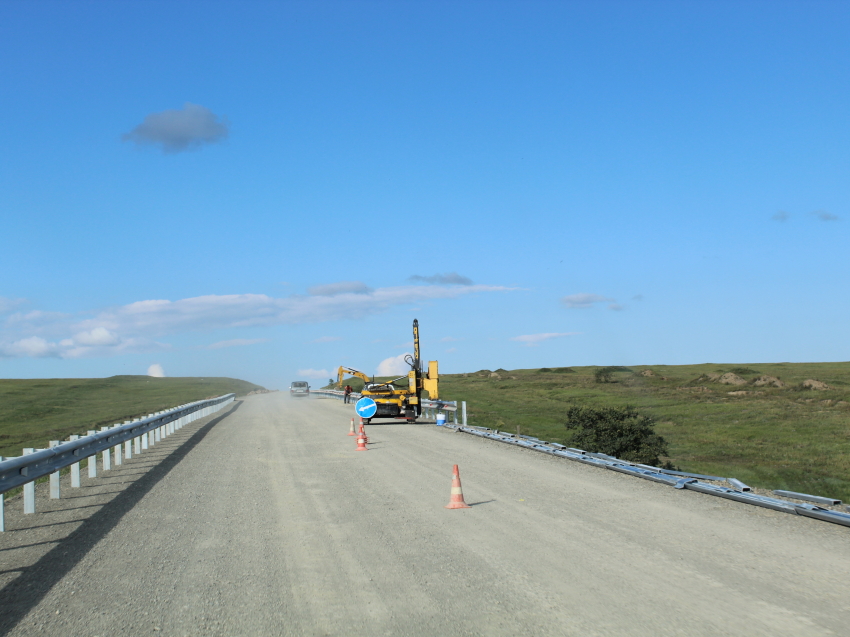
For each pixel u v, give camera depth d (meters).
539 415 36.09
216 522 8.73
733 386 50.28
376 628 4.89
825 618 4.87
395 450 16.98
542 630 4.75
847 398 39.12
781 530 7.72
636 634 4.63
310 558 6.87
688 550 6.84
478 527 8.12
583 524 8.16
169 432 23.47
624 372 70.88
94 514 9.41
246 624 5.04
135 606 5.50
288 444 18.89
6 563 6.90
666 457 22.00
